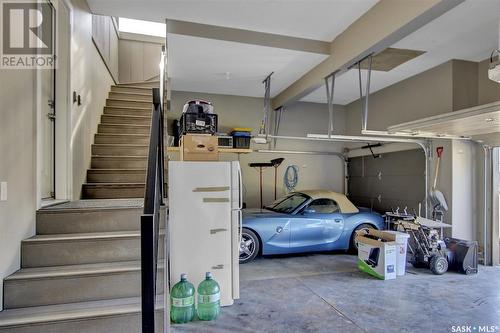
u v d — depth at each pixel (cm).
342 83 596
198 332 273
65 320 208
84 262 262
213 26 394
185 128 389
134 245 272
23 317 207
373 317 304
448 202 507
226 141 584
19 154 239
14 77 230
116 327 215
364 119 434
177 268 316
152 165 195
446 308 326
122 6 362
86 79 429
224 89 632
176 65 492
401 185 607
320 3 344
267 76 546
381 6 337
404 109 575
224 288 329
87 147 436
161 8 357
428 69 520
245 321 294
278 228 496
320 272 447
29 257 250
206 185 328
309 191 577
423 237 460
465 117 356
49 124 338
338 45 421
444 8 278
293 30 407
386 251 419
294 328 281
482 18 357
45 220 277
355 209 562
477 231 508
